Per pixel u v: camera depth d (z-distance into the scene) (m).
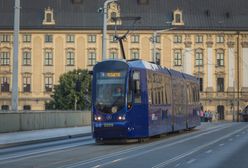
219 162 21.62
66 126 56.44
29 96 124.31
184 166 19.92
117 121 33.00
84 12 127.62
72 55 125.19
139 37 126.38
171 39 126.75
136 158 23.34
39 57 125.12
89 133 47.19
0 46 124.31
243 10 130.50
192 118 51.09
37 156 25.05
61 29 125.12
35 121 49.03
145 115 34.50
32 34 125.31
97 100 33.53
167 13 129.38
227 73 126.75
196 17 128.62
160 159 22.86
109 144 33.88
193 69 126.69
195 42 127.19
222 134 46.00
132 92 33.47
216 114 124.38
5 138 38.31
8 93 123.56
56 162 21.58
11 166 19.91
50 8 126.31
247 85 126.44
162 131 38.72
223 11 130.12
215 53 127.00
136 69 34.12
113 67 33.72
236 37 127.31
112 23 125.44
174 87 43.34
